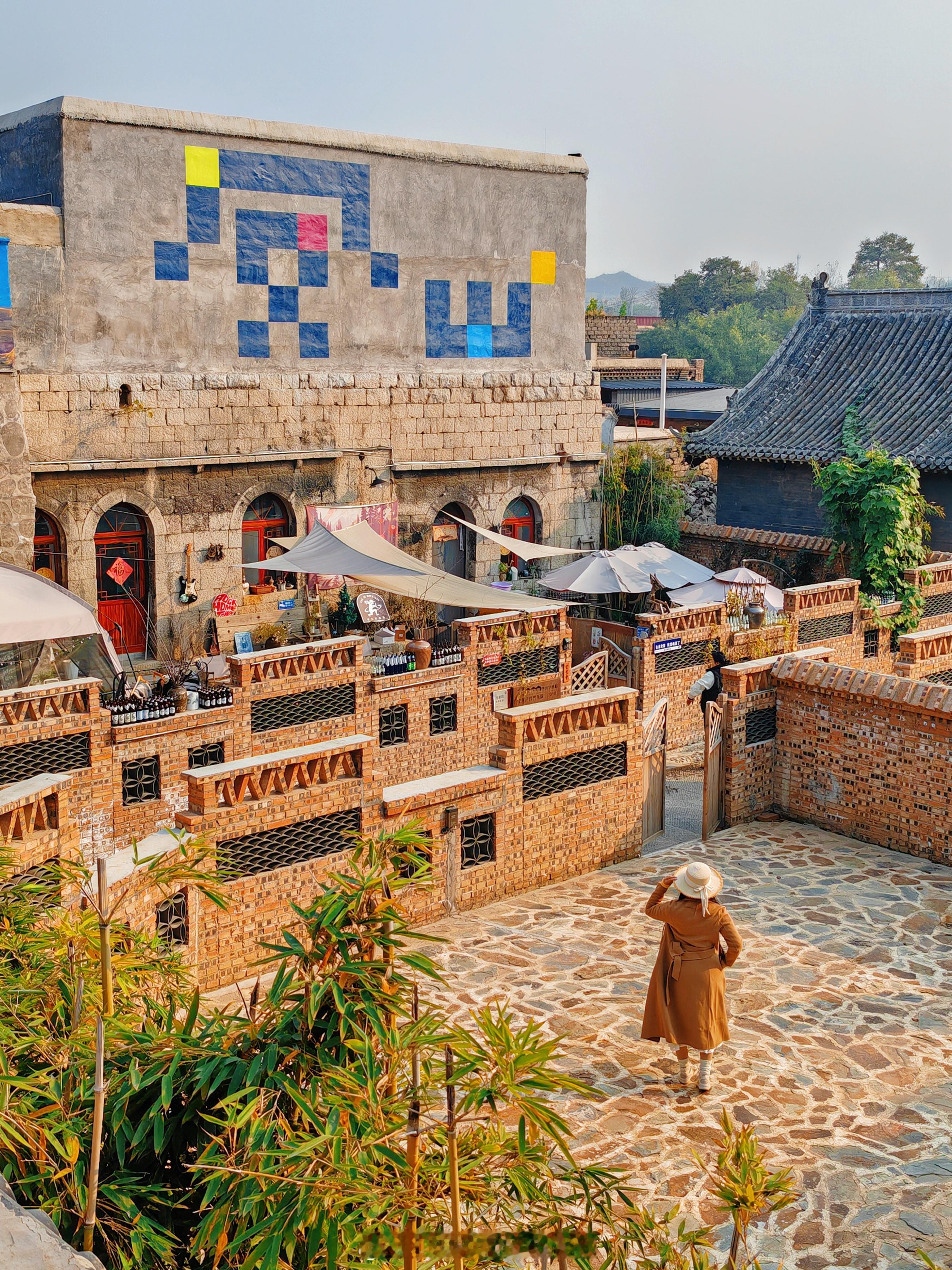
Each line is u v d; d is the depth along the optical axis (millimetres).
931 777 15875
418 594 22969
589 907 14523
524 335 30938
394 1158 5176
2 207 22594
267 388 26234
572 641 26172
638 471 33344
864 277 129625
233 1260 5699
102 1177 5781
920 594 26688
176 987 7535
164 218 24734
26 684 22078
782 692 17453
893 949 13430
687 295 123375
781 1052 11250
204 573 25578
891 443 30891
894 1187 9242
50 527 23750
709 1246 6570
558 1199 5438
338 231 27297
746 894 14906
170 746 17547
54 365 23531
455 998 12188
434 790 13781
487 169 29578
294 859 12898
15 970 6695
